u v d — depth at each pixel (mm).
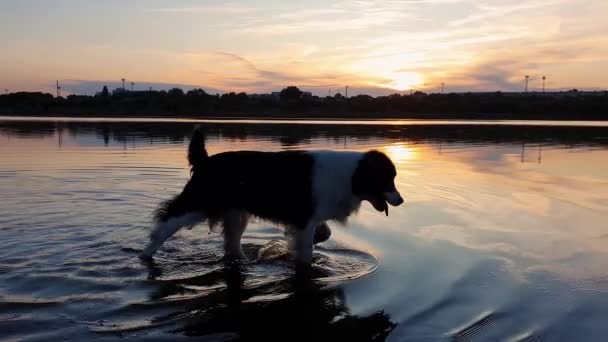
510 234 2254
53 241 2025
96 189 3064
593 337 1326
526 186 3393
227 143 6062
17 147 5453
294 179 1976
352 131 8844
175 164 4148
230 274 1784
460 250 2029
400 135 8008
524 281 1707
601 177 3805
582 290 1637
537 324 1396
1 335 1267
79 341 1249
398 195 2045
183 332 1320
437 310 1479
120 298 1528
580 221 2484
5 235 2086
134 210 2555
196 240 2186
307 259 1915
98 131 8227
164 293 1584
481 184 3455
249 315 1436
